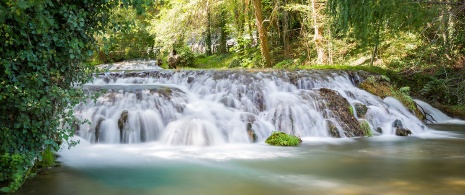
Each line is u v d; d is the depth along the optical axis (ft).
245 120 27.81
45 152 18.94
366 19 31.09
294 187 15.74
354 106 31.68
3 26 13.64
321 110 30.14
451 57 42.73
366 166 19.24
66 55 15.92
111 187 15.76
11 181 14.93
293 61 63.67
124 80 39.27
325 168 18.90
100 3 16.60
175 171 18.42
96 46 17.16
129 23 17.83
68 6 15.52
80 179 16.83
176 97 30.81
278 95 33.04
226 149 23.76
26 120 14.96
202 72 39.65
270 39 74.02
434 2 29.45
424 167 18.85
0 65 14.19
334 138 27.81
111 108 26.94
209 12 64.39
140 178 17.12
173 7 60.75
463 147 24.17
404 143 25.79
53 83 15.81
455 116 38.22
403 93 37.63
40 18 13.79
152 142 25.64
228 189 15.51
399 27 32.65
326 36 55.01
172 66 71.77
